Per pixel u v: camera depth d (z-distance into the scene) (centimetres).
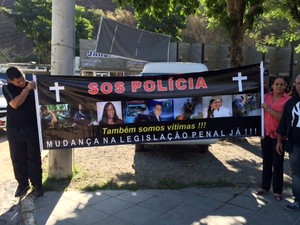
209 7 1069
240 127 552
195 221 429
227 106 549
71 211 459
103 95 532
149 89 541
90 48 2348
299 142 437
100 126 535
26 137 496
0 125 1038
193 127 551
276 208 467
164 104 545
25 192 518
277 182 495
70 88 522
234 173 632
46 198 502
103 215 447
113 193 521
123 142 543
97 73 2359
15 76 476
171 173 626
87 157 737
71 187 543
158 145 849
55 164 570
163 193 522
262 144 514
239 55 966
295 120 439
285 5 1175
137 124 543
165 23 3117
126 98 538
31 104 499
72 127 527
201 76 546
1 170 671
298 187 456
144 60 1368
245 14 1008
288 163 704
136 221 430
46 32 4550
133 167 662
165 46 1378
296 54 2364
